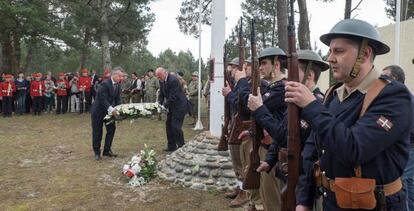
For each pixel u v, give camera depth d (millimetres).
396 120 1954
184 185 6168
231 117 5309
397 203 2059
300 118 2549
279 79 3777
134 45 32281
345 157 1975
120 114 7906
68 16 23297
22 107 17688
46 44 24375
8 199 5875
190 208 5344
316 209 2434
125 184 6484
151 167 6629
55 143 10266
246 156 4660
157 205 5492
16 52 23859
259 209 4695
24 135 11656
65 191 6203
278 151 3326
